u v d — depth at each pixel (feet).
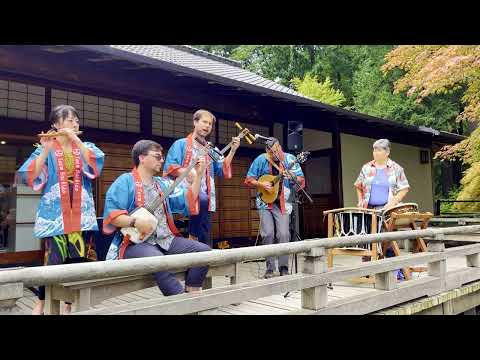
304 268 8.71
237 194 23.91
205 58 30.58
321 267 8.69
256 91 17.58
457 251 13.02
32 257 17.44
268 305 10.20
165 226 8.98
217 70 25.30
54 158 8.57
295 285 8.13
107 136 18.54
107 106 18.76
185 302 6.54
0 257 16.62
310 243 8.51
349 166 27.94
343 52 67.72
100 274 5.42
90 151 8.79
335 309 8.91
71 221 8.51
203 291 7.07
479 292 14.05
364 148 29.37
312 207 28.53
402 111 52.60
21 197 17.28
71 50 12.96
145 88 16.58
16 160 17.13
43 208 8.42
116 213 8.07
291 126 17.93
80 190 8.76
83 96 17.99
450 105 50.96
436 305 11.78
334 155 26.68
